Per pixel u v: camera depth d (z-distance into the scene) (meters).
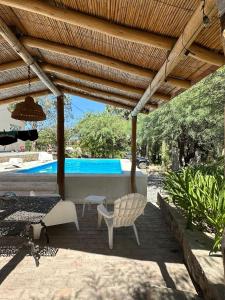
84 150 18.14
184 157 14.53
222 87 9.46
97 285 3.14
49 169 11.18
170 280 3.28
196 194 4.01
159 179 13.79
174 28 2.58
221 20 1.44
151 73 3.93
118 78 4.84
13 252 4.00
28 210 4.11
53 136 24.17
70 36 3.38
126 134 17.89
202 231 4.00
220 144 11.72
